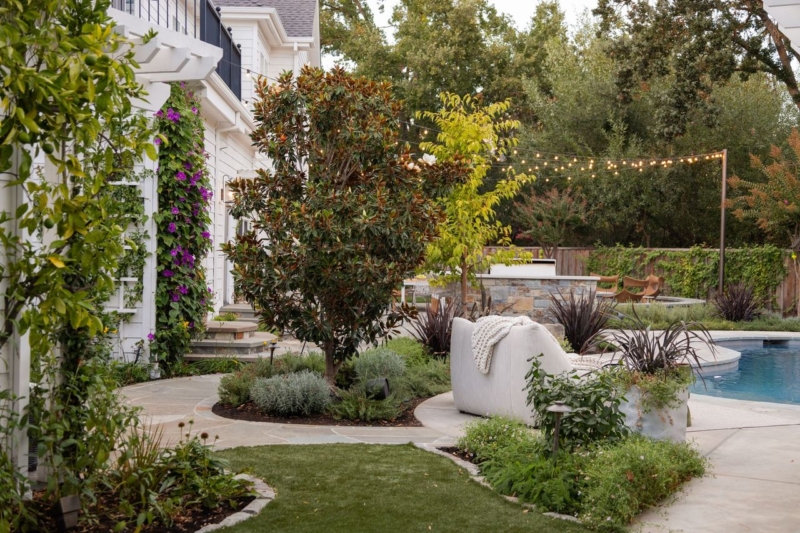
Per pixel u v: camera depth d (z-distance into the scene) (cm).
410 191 770
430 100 3192
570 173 2595
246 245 751
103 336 417
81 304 347
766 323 1708
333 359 781
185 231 927
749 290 1800
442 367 934
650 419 563
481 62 3244
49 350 389
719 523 409
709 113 2108
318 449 562
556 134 2692
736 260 2008
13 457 382
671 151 2455
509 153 2814
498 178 2933
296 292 775
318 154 762
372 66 3244
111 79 335
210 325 1059
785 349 1459
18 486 373
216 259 1376
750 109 2419
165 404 742
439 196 805
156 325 920
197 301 974
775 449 587
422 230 755
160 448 499
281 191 778
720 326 1641
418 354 1009
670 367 589
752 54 2148
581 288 1363
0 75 332
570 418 484
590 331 1148
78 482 384
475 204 1145
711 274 2059
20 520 367
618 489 414
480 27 3378
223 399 748
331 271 714
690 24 2036
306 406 698
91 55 325
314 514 408
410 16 3356
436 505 429
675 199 2467
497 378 672
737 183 1959
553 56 2934
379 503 430
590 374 601
